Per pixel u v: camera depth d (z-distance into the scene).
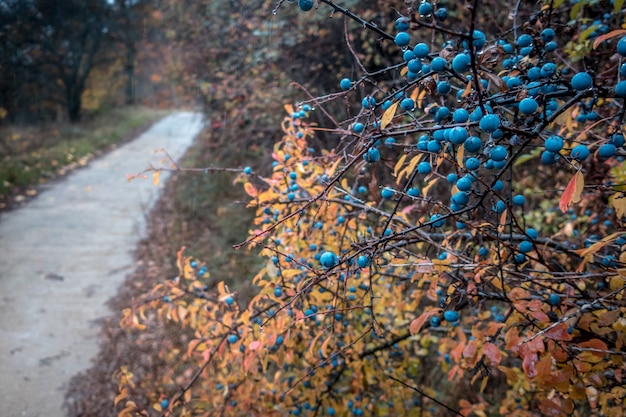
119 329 6.61
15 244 9.23
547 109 1.45
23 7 20.53
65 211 11.36
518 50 1.70
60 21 22.03
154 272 8.15
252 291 7.09
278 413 2.72
